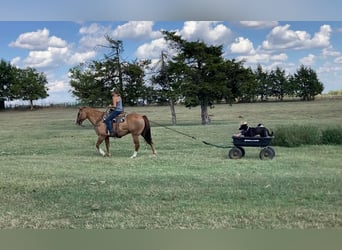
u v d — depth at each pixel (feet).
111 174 38.50
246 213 24.71
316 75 247.50
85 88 129.59
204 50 138.00
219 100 141.28
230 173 38.42
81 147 64.39
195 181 34.40
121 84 131.03
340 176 36.37
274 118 140.97
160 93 135.44
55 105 286.05
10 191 31.63
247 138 47.78
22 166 43.88
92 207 26.61
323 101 233.55
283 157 49.32
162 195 29.45
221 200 27.89
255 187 31.71
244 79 140.87
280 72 250.57
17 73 282.15
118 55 130.00
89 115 52.90
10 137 84.28
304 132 62.23
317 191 30.07
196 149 59.00
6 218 24.54
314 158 48.52
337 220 23.34
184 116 177.27
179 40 135.74
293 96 255.29
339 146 59.88
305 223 22.91
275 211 25.08
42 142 71.92
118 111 52.16
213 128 98.94
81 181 35.01
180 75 135.33
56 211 25.94
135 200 28.22
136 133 51.60
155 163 45.62
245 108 205.05
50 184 33.91
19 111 255.09
